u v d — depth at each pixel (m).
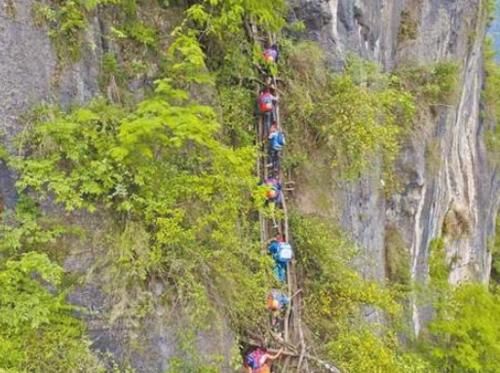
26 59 4.67
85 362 4.52
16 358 4.27
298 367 6.07
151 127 4.63
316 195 7.20
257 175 6.41
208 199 5.05
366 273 7.99
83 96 4.93
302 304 6.62
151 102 4.91
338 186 7.47
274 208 6.22
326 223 7.15
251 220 6.12
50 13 4.75
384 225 9.41
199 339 5.04
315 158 7.23
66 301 4.62
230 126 6.19
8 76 4.58
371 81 8.04
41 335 4.43
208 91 5.73
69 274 4.66
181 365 4.93
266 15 6.23
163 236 4.77
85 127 4.71
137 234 4.77
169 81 5.11
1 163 4.55
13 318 4.29
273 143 6.57
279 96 6.93
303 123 7.14
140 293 4.79
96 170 4.66
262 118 6.66
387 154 8.23
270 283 5.93
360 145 7.11
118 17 5.24
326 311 6.69
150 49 5.39
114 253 4.73
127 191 4.80
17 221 4.54
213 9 5.85
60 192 4.54
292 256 6.47
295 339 6.23
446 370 9.63
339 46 7.79
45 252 4.62
